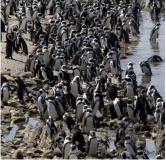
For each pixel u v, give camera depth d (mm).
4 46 37938
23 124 24766
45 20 50750
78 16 48438
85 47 34969
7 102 27203
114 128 24375
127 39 43312
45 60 34594
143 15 58125
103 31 42531
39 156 21172
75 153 20500
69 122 23453
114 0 60219
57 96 25422
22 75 31766
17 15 50469
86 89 28656
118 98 25859
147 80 32812
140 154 21234
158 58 37281
